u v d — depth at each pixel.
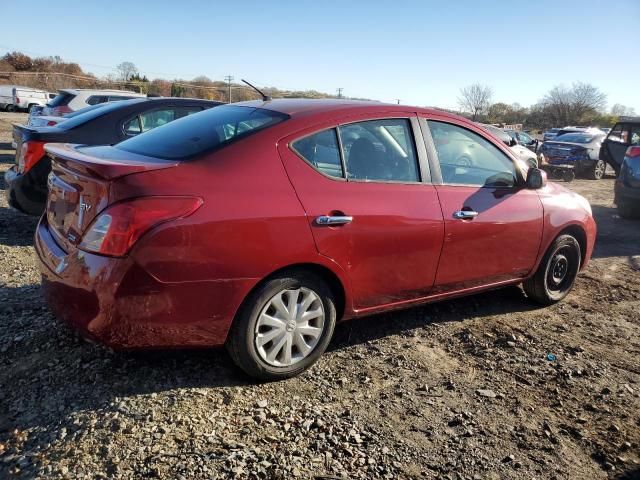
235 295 2.96
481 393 3.33
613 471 2.71
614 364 3.82
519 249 4.39
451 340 4.06
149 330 2.81
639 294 5.38
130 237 2.69
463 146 4.16
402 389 3.31
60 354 3.35
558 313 4.75
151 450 2.55
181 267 2.79
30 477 2.37
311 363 3.40
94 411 2.81
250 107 3.76
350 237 3.34
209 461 2.50
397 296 3.73
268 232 3.01
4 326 3.66
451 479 2.56
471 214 3.95
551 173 16.34
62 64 64.88
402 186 3.67
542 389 3.43
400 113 3.83
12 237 5.88
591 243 5.16
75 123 6.59
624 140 12.60
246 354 3.10
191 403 2.95
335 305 3.51
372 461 2.63
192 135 3.42
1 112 35.09
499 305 4.84
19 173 5.80
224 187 2.96
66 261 2.88
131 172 2.78
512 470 2.67
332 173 3.39
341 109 3.59
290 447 2.67
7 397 2.92
